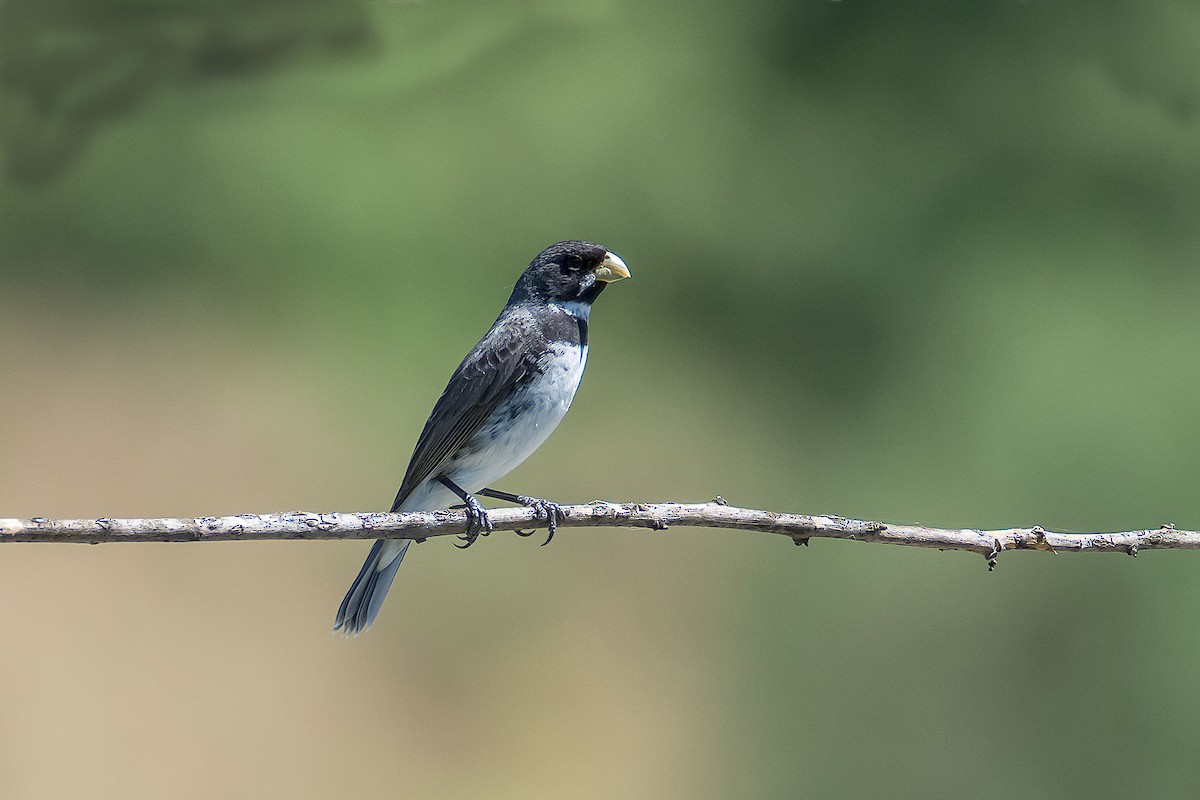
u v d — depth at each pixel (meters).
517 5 11.73
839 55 20.00
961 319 18.20
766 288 19.59
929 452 17.33
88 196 19.28
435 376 18.56
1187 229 18.19
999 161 18.92
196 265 19.39
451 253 19.75
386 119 19.70
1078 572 14.74
